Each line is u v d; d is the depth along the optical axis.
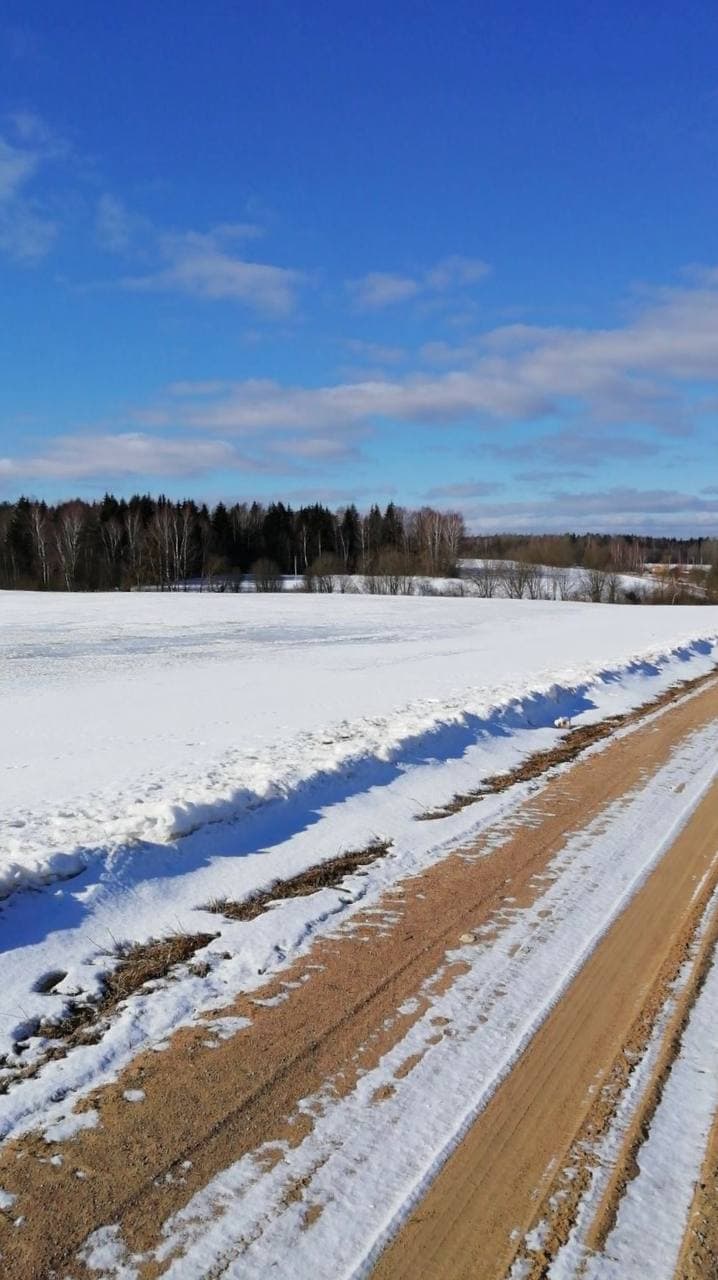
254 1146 3.19
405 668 21.31
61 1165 3.08
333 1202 2.91
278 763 9.13
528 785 9.06
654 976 4.55
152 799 7.76
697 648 25.23
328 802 7.98
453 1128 3.30
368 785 8.62
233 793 7.34
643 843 6.97
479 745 10.77
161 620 44.72
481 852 6.76
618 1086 3.57
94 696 17.23
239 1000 4.35
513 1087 3.57
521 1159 3.13
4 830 6.84
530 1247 2.72
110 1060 3.79
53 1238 2.73
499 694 14.10
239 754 10.07
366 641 31.78
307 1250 2.70
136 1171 3.05
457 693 14.89
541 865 6.43
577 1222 2.82
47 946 4.89
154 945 5.02
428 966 4.70
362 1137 3.25
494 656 24.14
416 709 13.16
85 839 6.42
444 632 36.00
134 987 4.50
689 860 6.50
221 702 15.80
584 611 52.56
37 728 13.22
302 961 4.79
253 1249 2.70
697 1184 3.00
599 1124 3.32
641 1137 3.25
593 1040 3.93
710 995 4.34
